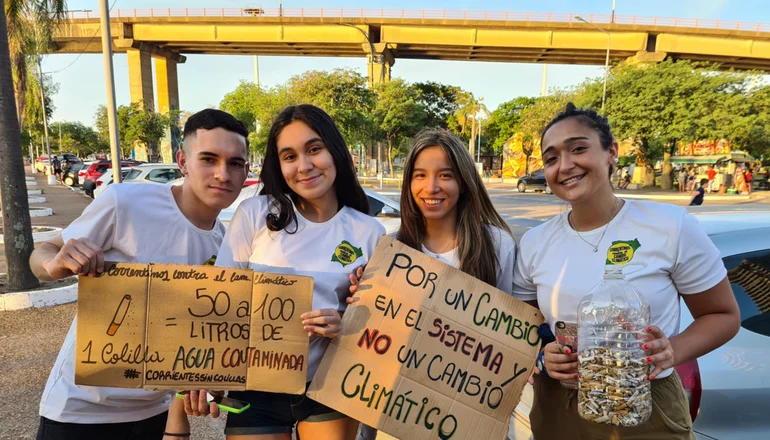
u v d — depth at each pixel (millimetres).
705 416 1737
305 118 1837
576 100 30312
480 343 1887
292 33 42562
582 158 1636
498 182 41656
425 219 2254
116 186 1867
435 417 1849
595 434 1671
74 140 80375
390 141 32438
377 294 1902
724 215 2488
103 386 1709
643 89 26297
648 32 40125
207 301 1752
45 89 33062
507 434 2051
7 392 3400
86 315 1694
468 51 44438
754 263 2053
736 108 23844
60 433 1787
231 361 1756
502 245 2162
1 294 5250
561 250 1774
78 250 1630
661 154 27922
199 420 3279
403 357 1865
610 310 1559
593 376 1469
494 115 49969
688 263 1603
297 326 1771
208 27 42500
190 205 1954
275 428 1835
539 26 40750
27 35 11922
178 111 41125
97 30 41875
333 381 1841
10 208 5590
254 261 1900
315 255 1907
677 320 1651
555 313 1735
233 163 1879
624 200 1763
